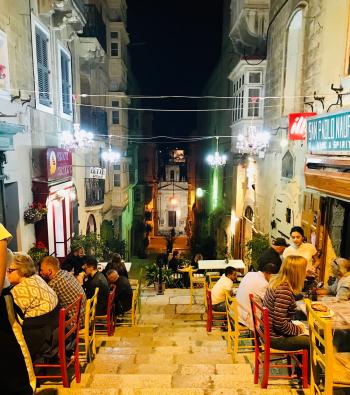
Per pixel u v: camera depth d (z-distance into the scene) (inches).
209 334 289.9
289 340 168.1
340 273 220.8
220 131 1045.8
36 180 388.2
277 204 483.2
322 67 350.9
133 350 237.0
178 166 1926.7
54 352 174.1
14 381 92.2
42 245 386.9
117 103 869.8
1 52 315.3
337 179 264.4
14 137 338.3
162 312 375.6
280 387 170.2
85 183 624.4
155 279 484.1
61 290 198.8
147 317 358.0
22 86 361.7
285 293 167.6
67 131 508.7
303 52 398.6
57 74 477.1
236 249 758.5
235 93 681.0
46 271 201.9
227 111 906.7
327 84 339.0
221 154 1013.2
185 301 417.7
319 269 338.3
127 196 1063.0
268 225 530.6
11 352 92.8
